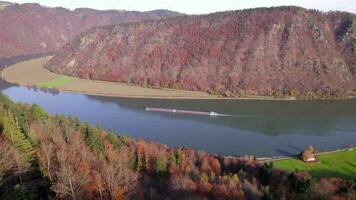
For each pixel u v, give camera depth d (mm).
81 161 77562
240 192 78375
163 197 71625
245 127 178375
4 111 102625
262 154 142750
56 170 68750
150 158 98875
